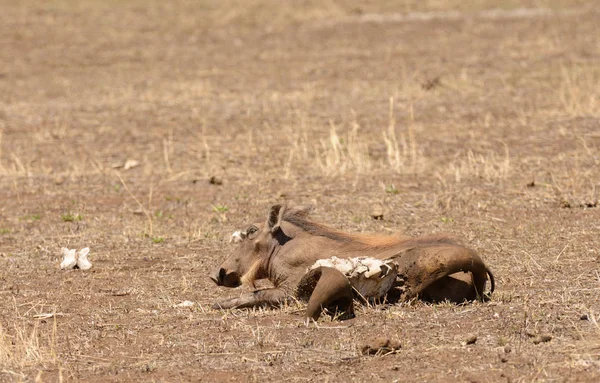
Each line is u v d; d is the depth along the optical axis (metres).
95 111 53.53
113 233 31.25
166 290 24.72
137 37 76.94
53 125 50.25
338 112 50.62
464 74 56.88
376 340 18.59
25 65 67.81
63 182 38.97
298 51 70.12
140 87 59.94
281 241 22.91
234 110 52.34
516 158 39.66
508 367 17.48
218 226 31.62
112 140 46.72
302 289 21.92
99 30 79.62
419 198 33.94
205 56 69.56
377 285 21.39
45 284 25.73
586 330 19.36
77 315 22.61
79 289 25.11
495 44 68.19
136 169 41.03
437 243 21.94
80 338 20.62
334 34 75.81
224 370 18.19
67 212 34.16
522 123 45.81
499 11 81.88
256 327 20.80
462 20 78.62
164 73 64.12
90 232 31.44
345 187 36.22
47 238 30.94
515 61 62.00
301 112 51.00
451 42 70.19
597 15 76.69
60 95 58.31
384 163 40.03
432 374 17.38
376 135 45.28
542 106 49.44
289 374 17.80
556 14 78.56
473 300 21.66
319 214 32.28
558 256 25.69
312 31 77.31
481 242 27.88
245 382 17.53
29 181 39.28
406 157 40.78
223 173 39.47
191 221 32.41
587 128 44.12
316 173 38.72
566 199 32.38
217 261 27.52
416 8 85.12
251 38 75.69
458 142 43.28
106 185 38.31
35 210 34.75
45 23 81.81
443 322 20.25
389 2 87.81
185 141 45.88
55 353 19.52
